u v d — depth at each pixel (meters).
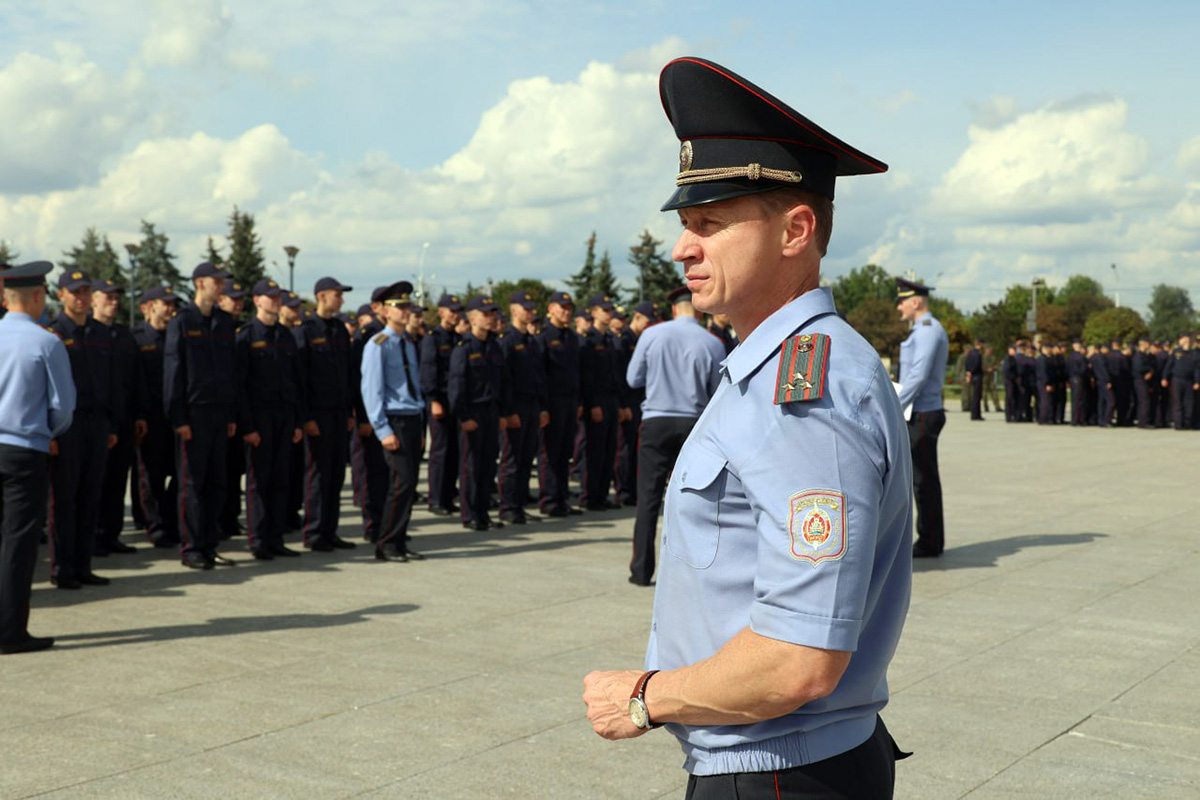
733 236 1.58
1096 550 8.59
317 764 4.02
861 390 1.47
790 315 1.56
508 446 10.71
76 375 7.44
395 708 4.68
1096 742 4.28
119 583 7.63
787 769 1.52
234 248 52.44
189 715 4.60
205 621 6.37
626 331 13.27
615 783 3.85
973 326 58.41
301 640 5.90
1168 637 5.90
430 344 10.98
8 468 5.63
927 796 3.76
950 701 4.78
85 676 5.21
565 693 4.91
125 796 3.72
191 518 8.23
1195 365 23.06
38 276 5.93
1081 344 24.95
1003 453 17.52
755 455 1.47
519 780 3.87
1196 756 4.13
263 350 8.66
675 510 1.60
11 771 3.96
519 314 10.96
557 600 6.95
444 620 6.38
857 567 1.40
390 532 8.48
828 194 1.60
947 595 6.95
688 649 1.58
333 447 9.17
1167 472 14.48
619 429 12.36
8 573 5.62
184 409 8.19
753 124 1.55
